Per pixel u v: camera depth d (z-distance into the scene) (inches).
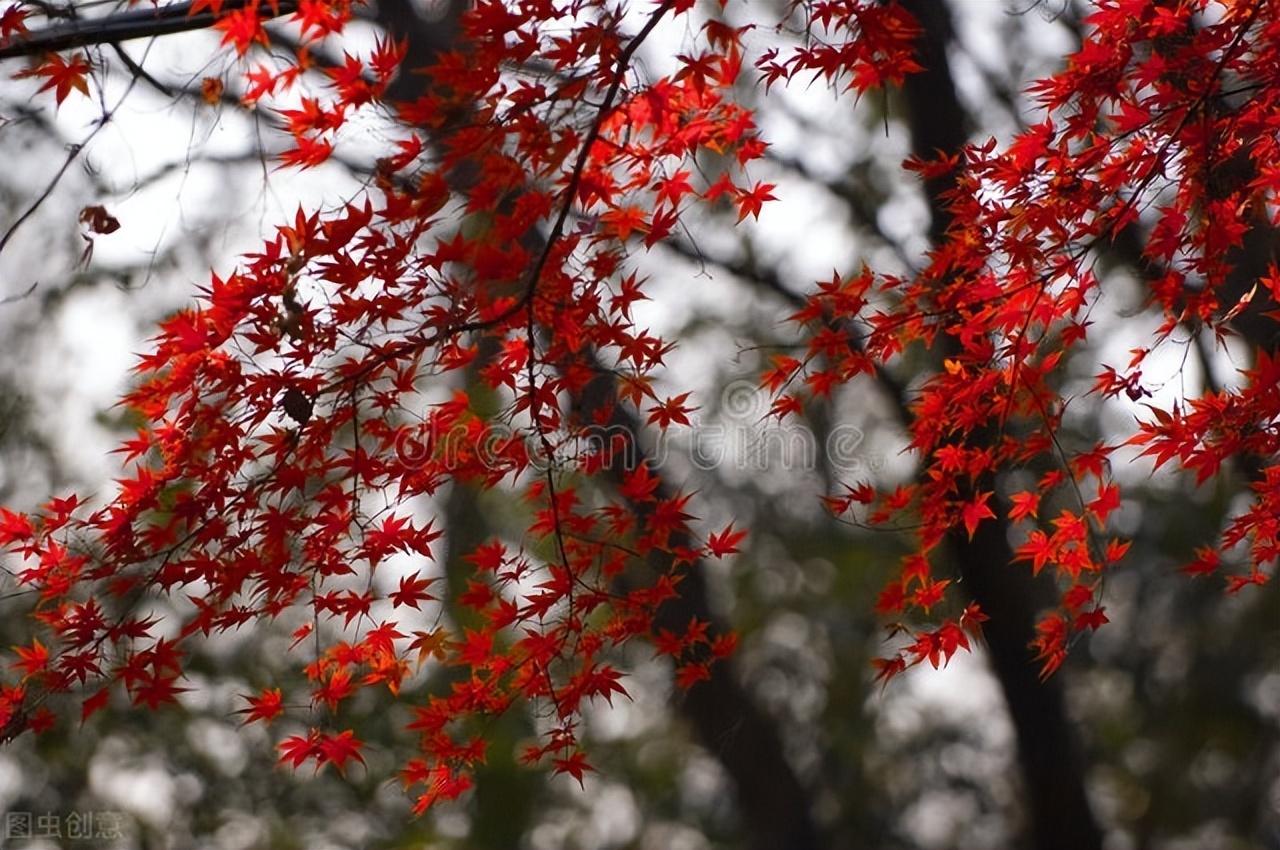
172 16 192.5
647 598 211.0
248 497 186.5
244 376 178.2
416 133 174.2
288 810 543.5
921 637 225.0
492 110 167.5
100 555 192.7
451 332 182.1
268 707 210.1
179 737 514.0
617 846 652.7
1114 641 631.8
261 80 175.9
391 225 170.9
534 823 606.9
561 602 207.3
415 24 267.1
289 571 195.8
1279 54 183.9
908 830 674.8
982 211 199.2
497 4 162.7
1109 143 191.8
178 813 531.5
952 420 213.8
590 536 214.7
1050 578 328.5
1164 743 644.7
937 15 289.4
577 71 168.1
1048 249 199.5
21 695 196.5
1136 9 179.0
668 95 179.8
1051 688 315.3
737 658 319.0
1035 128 191.6
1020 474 330.0
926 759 674.2
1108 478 217.6
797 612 612.1
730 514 583.5
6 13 187.5
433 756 218.4
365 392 189.6
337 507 193.6
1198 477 196.4
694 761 624.7
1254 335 229.9
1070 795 318.3
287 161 176.6
